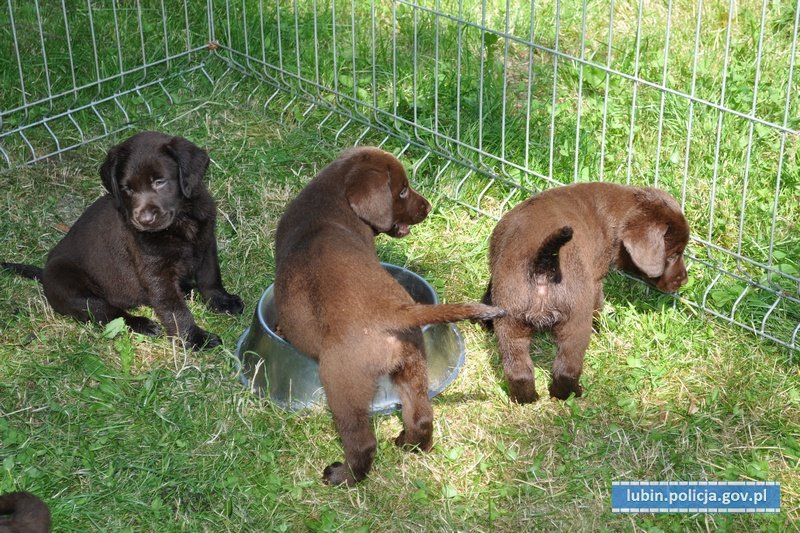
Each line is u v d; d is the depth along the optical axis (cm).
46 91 236
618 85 232
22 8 252
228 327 188
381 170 173
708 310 185
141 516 155
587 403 171
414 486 159
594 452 164
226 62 247
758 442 165
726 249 194
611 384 174
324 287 155
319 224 166
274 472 161
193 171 179
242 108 238
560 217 166
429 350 172
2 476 159
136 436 165
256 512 156
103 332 182
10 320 186
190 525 154
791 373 176
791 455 163
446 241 203
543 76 237
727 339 181
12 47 243
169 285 183
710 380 175
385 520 155
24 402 170
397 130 222
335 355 152
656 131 219
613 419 169
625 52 239
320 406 168
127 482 159
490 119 224
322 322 154
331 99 235
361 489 158
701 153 211
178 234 181
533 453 164
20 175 219
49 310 187
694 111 221
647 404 171
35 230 207
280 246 168
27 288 192
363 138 227
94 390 172
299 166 222
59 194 216
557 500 158
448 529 154
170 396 172
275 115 236
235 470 161
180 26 252
